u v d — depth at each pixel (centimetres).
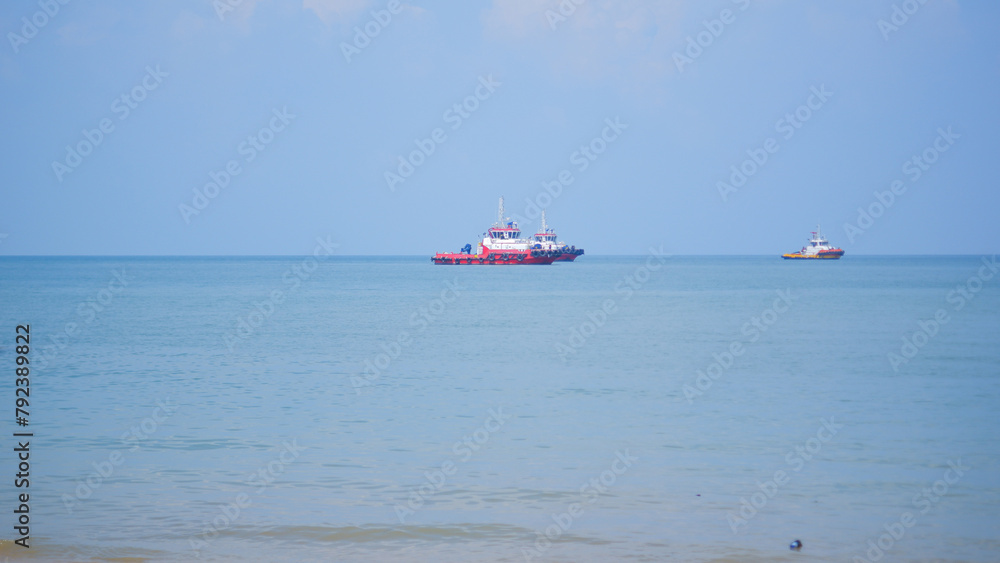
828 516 1645
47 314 7338
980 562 1412
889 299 9500
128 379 3494
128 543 1474
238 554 1423
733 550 1454
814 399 3012
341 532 1542
